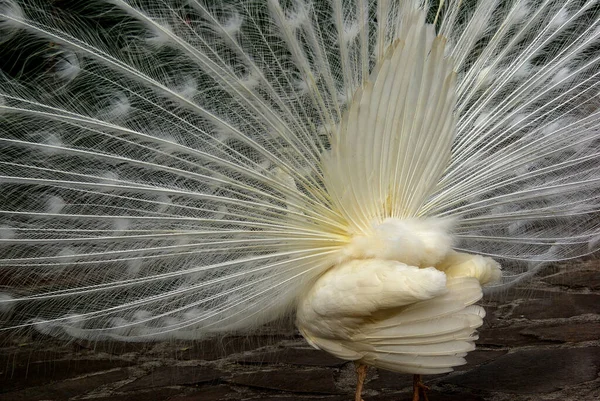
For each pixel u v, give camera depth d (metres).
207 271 4.06
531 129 4.36
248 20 3.79
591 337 5.56
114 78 3.92
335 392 4.95
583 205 4.45
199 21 3.78
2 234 3.95
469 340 3.57
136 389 5.24
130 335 4.21
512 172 4.26
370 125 3.65
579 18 4.39
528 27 4.21
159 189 3.87
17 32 3.69
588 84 4.45
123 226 4.00
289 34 3.72
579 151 4.40
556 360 5.14
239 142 3.96
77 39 3.71
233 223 3.93
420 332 3.55
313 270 3.94
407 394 4.77
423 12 3.56
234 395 5.03
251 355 5.74
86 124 3.81
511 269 4.81
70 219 4.00
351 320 3.63
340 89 3.95
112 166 4.03
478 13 4.08
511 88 4.34
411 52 3.54
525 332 5.77
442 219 3.91
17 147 3.87
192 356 5.80
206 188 4.03
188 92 3.90
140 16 3.68
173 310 4.08
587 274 7.05
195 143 3.96
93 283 4.14
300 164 3.87
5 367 5.70
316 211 3.87
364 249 3.74
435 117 3.73
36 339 6.16
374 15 3.96
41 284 4.31
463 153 4.18
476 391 4.71
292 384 5.14
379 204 3.84
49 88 3.82
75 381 5.44
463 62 4.21
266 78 3.86
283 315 4.20
